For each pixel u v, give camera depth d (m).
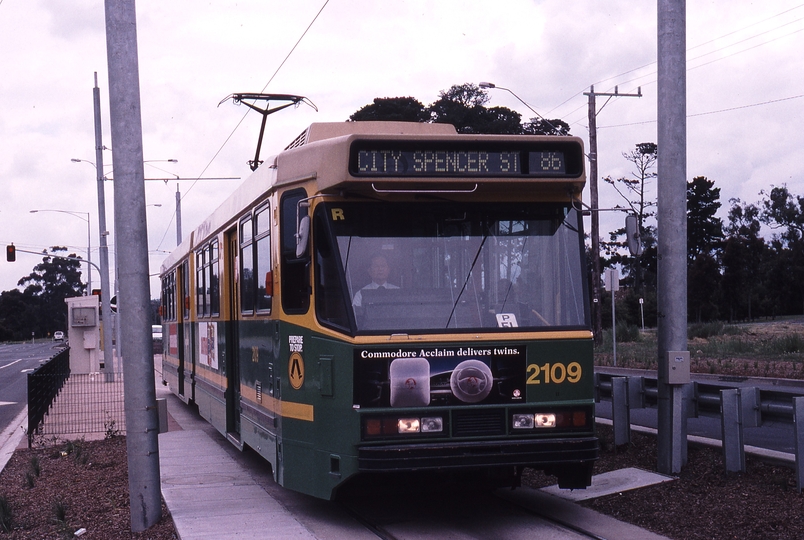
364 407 6.83
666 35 8.94
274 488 9.41
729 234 87.00
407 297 7.09
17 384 31.66
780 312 81.81
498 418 6.99
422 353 6.93
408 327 6.99
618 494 8.11
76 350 31.80
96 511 8.49
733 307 77.81
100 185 29.64
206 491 9.24
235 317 11.02
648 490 8.11
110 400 20.64
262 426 8.79
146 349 7.83
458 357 6.98
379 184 7.07
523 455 6.91
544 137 7.25
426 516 7.81
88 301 31.91
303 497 8.86
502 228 7.33
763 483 7.75
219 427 11.67
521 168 7.23
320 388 7.19
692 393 8.78
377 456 6.71
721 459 8.66
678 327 8.72
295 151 7.89
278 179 8.16
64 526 7.81
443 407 6.90
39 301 137.12
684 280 8.79
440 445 6.80
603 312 63.91
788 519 6.79
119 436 14.50
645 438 10.02
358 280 7.06
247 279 9.76
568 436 7.12
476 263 7.23
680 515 7.25
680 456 8.57
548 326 7.21
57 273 137.62
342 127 8.51
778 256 82.81
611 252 75.38
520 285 7.28
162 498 8.85
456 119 49.50
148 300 7.92
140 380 7.77
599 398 10.66
